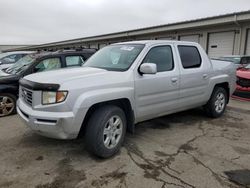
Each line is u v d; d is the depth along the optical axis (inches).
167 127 217.5
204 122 232.4
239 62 523.8
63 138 143.2
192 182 130.1
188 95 208.4
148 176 135.9
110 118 153.9
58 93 139.3
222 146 176.2
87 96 143.9
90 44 1370.6
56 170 142.2
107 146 154.6
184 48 211.5
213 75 233.1
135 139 188.7
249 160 155.2
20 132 203.3
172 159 155.9
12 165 147.6
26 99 157.8
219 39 743.1
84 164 149.3
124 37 1050.1
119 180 132.0
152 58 183.8
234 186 126.7
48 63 281.6
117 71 167.0
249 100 335.3
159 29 854.5
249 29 663.8
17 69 285.0
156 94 182.1
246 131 208.2
